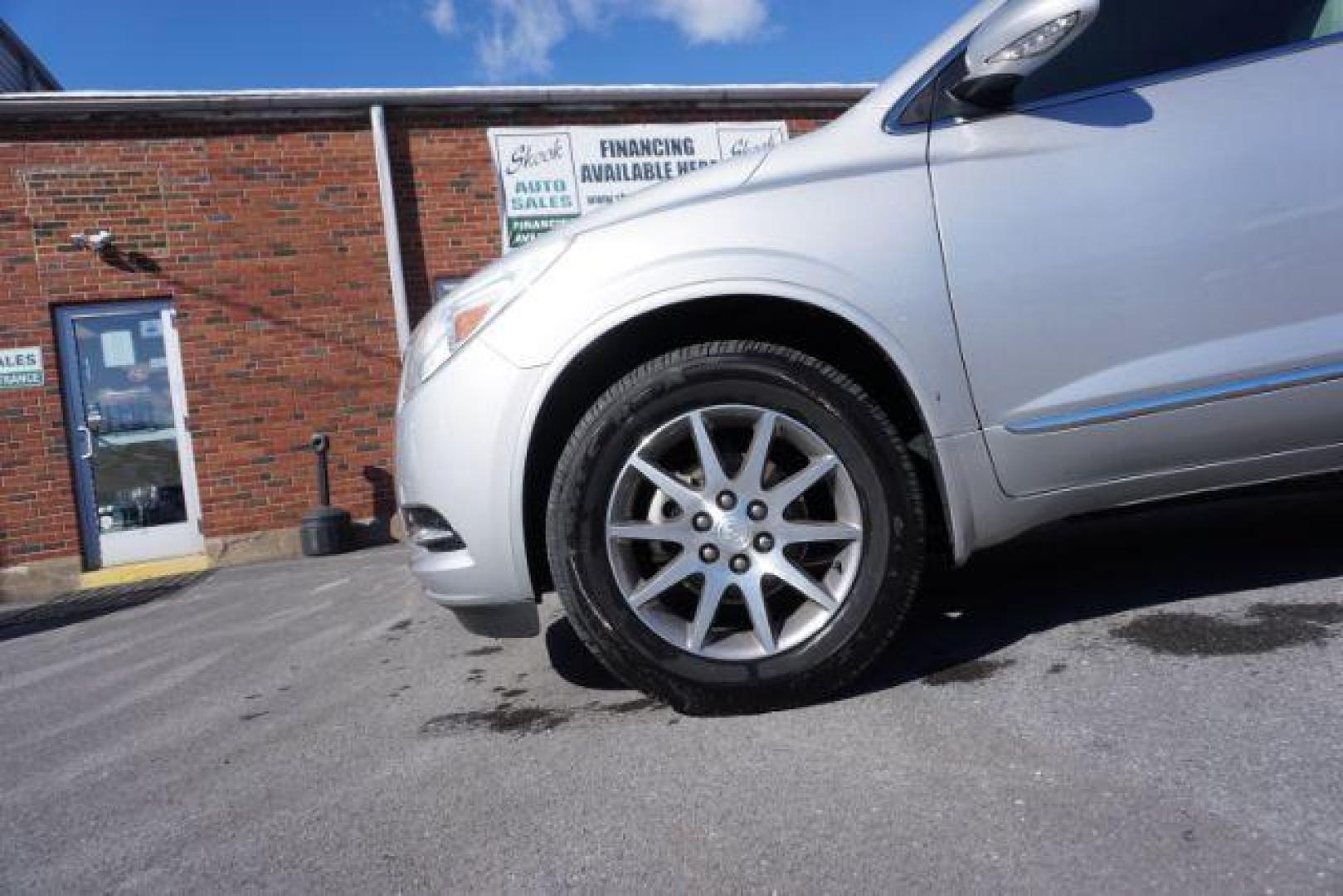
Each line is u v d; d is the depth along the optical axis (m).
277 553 8.30
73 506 8.02
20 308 7.91
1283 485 2.74
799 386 2.36
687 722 2.43
